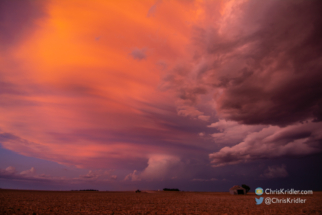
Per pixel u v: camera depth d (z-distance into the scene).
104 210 26.84
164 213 25.34
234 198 57.38
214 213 25.86
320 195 67.38
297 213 26.27
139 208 29.80
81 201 40.16
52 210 25.97
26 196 51.03
